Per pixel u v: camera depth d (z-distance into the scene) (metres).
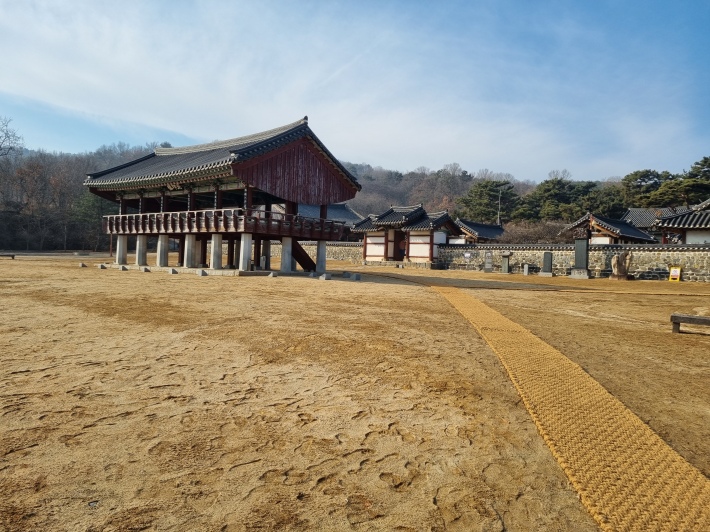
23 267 22.22
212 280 16.52
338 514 2.52
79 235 63.09
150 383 4.62
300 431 3.60
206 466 3.00
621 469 3.07
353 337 7.03
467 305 11.59
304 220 21.14
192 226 20.83
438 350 6.41
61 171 78.88
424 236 35.25
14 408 3.87
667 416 4.14
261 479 2.87
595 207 55.12
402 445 3.41
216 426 3.64
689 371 5.77
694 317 8.24
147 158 29.22
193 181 20.86
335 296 12.43
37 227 60.31
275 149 19.33
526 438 3.60
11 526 2.30
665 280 24.12
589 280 24.39
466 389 4.73
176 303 10.13
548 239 50.09
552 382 4.98
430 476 2.98
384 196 127.25
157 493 2.67
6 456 3.04
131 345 6.17
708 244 23.19
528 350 6.49
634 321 10.09
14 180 67.56
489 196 65.81
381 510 2.58
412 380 4.98
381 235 38.69
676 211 41.72
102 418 3.72
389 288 15.71
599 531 2.42
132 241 65.62
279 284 15.52
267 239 24.20
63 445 3.23
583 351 6.70
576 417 3.99
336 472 2.99
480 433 3.66
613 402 4.39
